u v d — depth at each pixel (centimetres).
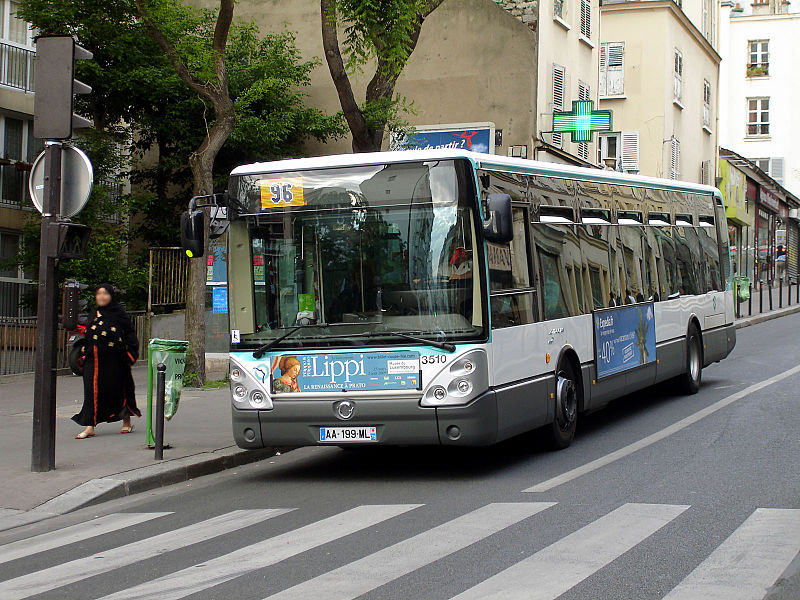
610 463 986
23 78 2586
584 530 703
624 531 695
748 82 6038
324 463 1101
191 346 1752
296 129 2545
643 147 3734
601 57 3775
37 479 975
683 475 901
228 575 623
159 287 2244
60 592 609
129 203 2402
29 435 1241
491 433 928
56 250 997
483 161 973
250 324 976
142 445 1155
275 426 958
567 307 1126
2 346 1855
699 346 1578
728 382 1655
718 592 546
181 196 2603
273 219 977
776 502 774
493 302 946
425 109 2645
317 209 967
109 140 2369
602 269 1240
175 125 2422
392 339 929
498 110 2586
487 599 545
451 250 932
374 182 955
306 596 565
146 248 2559
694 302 1562
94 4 2269
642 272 1370
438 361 918
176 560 675
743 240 4806
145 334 2234
